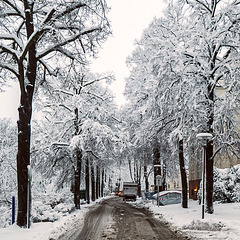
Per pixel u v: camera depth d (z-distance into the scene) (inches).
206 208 738.2
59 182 1263.5
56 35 526.6
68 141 1146.0
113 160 1517.0
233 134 775.7
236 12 747.4
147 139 1026.7
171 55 739.4
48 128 1167.6
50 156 1110.4
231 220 576.7
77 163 1140.5
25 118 569.3
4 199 951.6
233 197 949.2
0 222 717.3
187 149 928.3
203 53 780.0
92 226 615.2
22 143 561.9
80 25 575.5
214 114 771.4
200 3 824.3
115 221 702.5
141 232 525.7
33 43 577.0
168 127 965.8
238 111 796.0
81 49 612.1
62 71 653.3
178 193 1244.5
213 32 751.7
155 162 1307.8
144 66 1076.5
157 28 917.2
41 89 742.5
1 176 1166.3
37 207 731.4
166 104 816.3
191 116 745.6
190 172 1470.2
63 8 544.1
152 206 1172.5
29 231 494.6
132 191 1945.1
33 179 1198.9
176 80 761.6
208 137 645.9
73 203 1143.6
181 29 802.8
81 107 1118.4
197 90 733.9
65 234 505.7
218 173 1010.1
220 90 1192.2
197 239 445.1
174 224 621.6
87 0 526.3
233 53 762.2
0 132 1346.0
